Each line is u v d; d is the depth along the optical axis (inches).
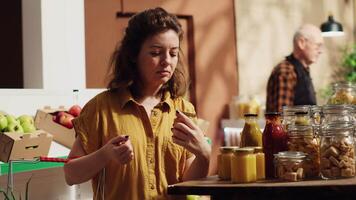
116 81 83.9
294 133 79.0
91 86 203.9
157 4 225.3
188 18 237.0
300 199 69.2
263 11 261.9
